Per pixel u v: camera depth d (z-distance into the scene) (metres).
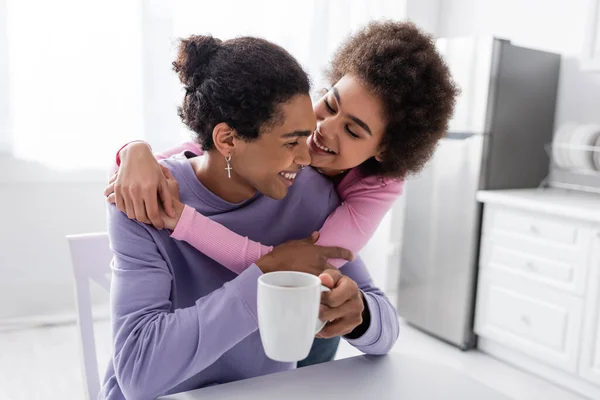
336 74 1.10
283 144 0.83
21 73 2.66
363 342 0.91
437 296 2.97
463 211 2.81
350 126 1.00
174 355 0.78
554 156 2.88
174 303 0.94
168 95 2.89
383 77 0.96
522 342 2.60
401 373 0.87
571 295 2.38
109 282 1.12
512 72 2.75
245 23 3.00
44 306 2.96
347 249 0.96
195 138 0.91
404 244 3.15
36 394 2.20
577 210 2.30
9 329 2.84
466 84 2.77
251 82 0.79
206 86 0.83
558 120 3.01
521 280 2.59
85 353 1.08
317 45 3.23
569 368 2.40
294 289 0.59
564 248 2.39
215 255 0.90
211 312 0.79
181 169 0.99
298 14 3.14
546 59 2.89
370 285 1.07
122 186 0.87
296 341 0.61
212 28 2.93
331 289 0.78
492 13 3.43
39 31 2.65
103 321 2.88
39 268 2.93
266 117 0.80
